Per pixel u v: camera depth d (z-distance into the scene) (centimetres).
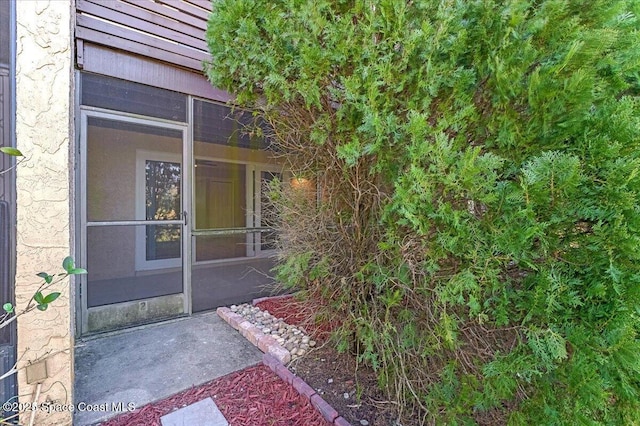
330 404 197
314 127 205
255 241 468
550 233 126
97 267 310
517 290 136
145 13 327
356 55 168
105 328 314
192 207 373
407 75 158
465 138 149
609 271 112
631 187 111
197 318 362
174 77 352
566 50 121
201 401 203
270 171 434
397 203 152
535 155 129
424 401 181
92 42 296
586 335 117
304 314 307
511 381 131
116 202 322
